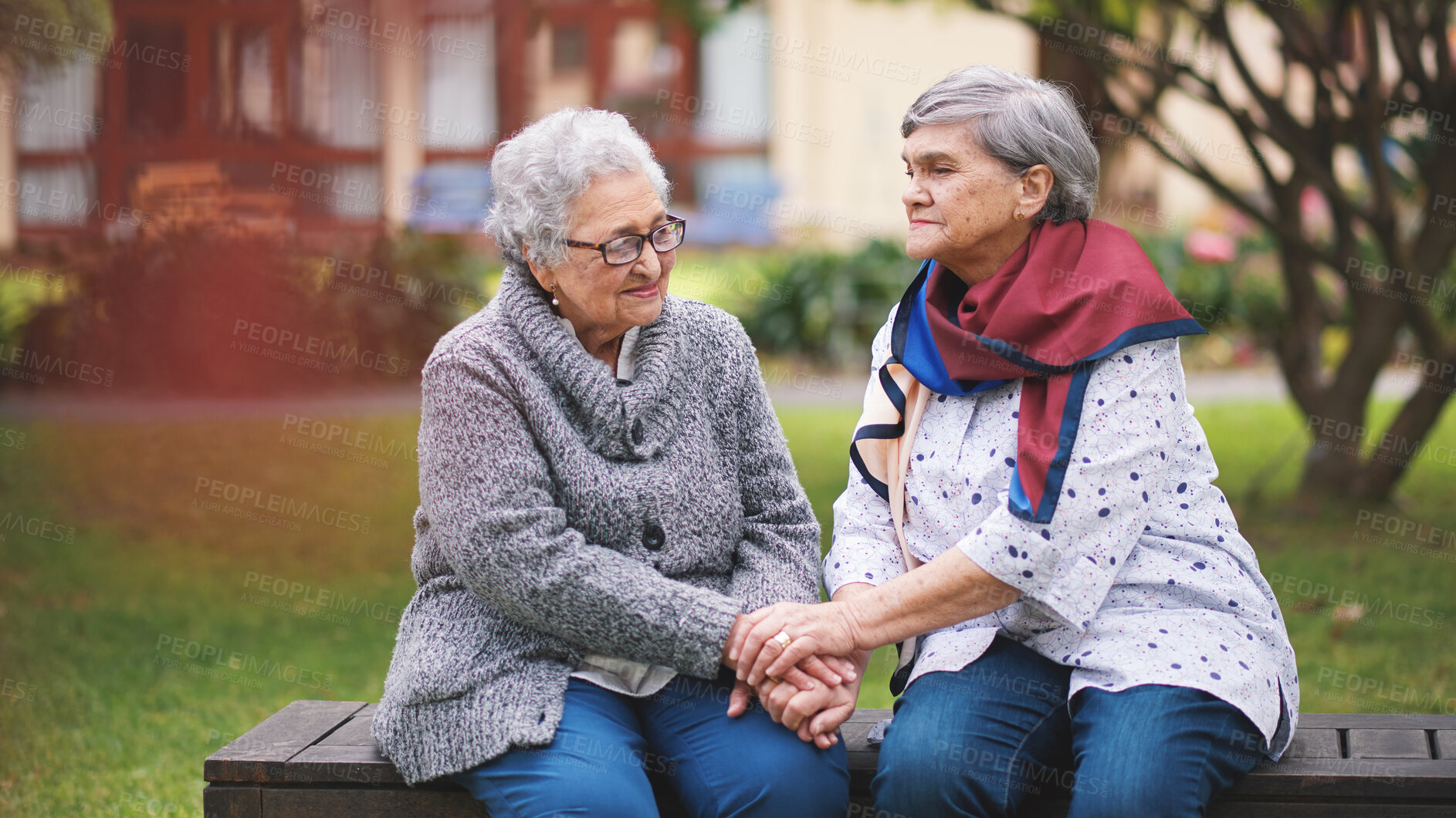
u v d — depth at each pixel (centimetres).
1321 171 585
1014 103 213
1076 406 207
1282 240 630
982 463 218
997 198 215
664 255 218
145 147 1102
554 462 217
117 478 708
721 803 209
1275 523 607
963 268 227
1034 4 681
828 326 1173
